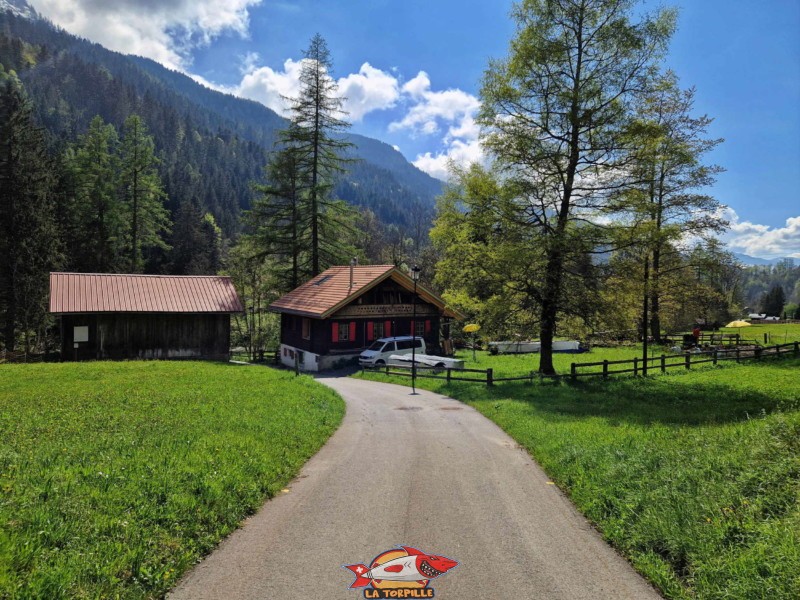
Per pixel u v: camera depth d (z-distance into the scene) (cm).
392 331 3506
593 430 1138
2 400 1366
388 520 666
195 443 905
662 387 1975
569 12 1955
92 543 509
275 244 4216
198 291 3441
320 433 1184
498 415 1458
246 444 935
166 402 1363
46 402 1334
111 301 3128
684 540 544
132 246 5297
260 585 493
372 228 10700
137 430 1002
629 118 1983
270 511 697
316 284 3828
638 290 2103
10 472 680
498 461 978
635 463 812
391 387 2308
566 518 683
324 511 698
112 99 19875
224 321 3394
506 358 3616
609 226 2058
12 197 3850
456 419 1461
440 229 2247
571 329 2269
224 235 12425
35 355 3938
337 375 3006
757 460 700
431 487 809
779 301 11412
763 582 438
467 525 652
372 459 988
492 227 2172
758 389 1820
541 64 1988
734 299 8656
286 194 4166
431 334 3638
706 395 1745
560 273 2080
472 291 2219
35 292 3969
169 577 493
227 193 15050
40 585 418
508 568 536
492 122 2083
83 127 16162
